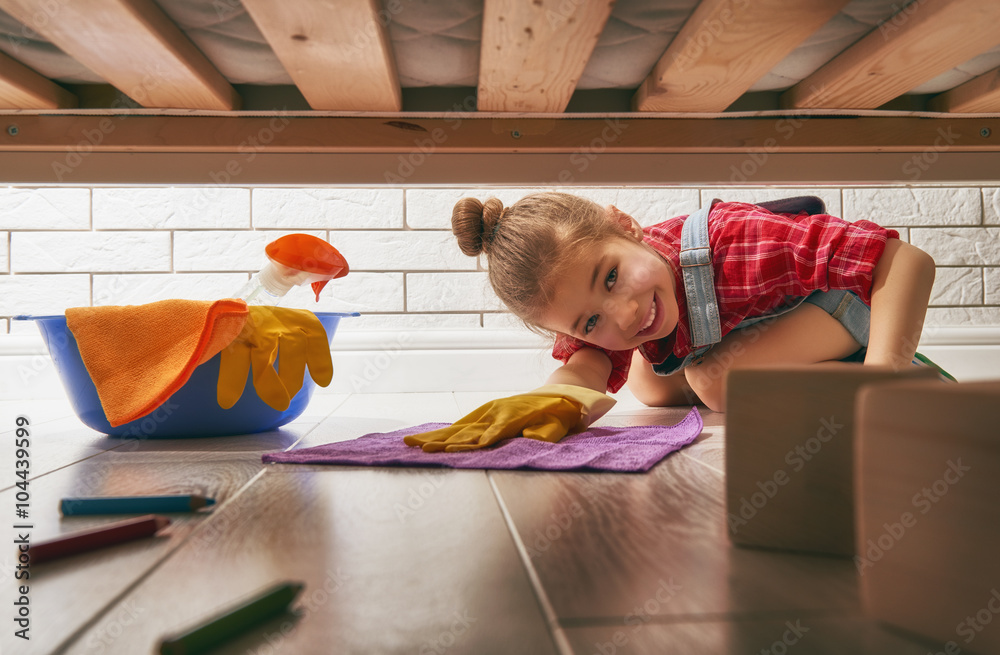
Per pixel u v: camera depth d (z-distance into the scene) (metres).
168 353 1.03
